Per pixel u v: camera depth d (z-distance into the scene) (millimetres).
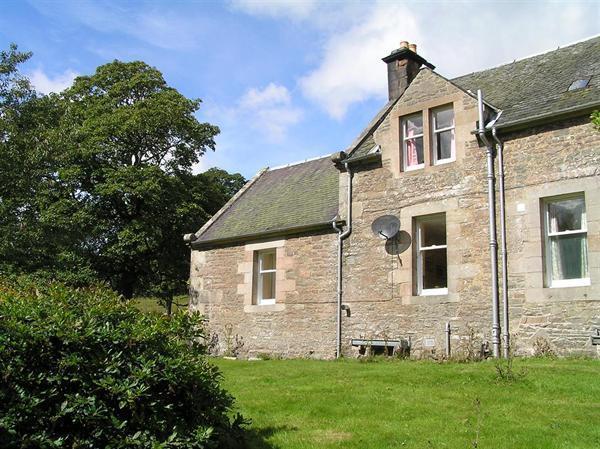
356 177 15320
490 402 7555
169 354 5426
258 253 17719
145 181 25875
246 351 16922
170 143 29094
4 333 4551
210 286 18453
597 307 11008
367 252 14680
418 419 6906
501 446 5750
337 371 10922
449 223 13227
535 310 11727
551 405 7230
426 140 14000
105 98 28297
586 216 11414
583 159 11578
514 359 11250
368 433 6391
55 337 4770
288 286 16281
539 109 12492
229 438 5918
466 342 12484
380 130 15039
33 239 22031
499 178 12625
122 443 4602
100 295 6379
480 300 12492
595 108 11445
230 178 35531
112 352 5074
